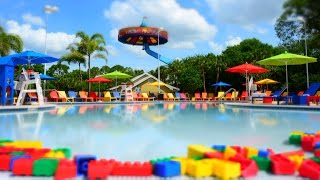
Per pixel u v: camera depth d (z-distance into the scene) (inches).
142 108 669.9
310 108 534.6
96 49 1315.2
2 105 564.7
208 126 310.7
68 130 278.2
